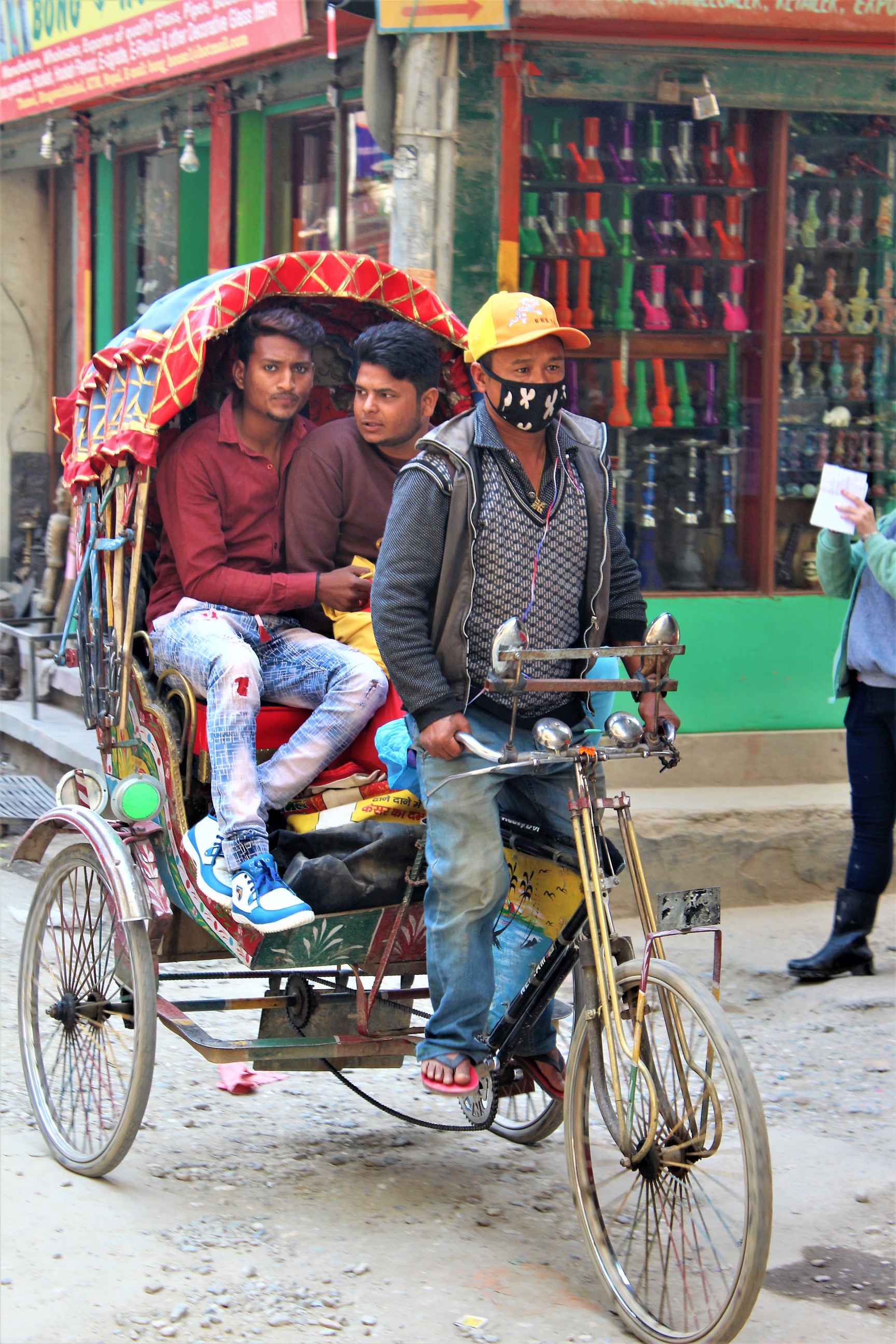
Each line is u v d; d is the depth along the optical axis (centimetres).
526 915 375
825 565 575
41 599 997
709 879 671
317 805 400
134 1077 373
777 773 741
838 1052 515
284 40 713
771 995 571
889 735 571
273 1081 477
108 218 1038
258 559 437
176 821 388
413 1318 326
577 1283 348
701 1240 350
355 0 657
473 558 344
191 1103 451
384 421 423
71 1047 421
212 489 423
